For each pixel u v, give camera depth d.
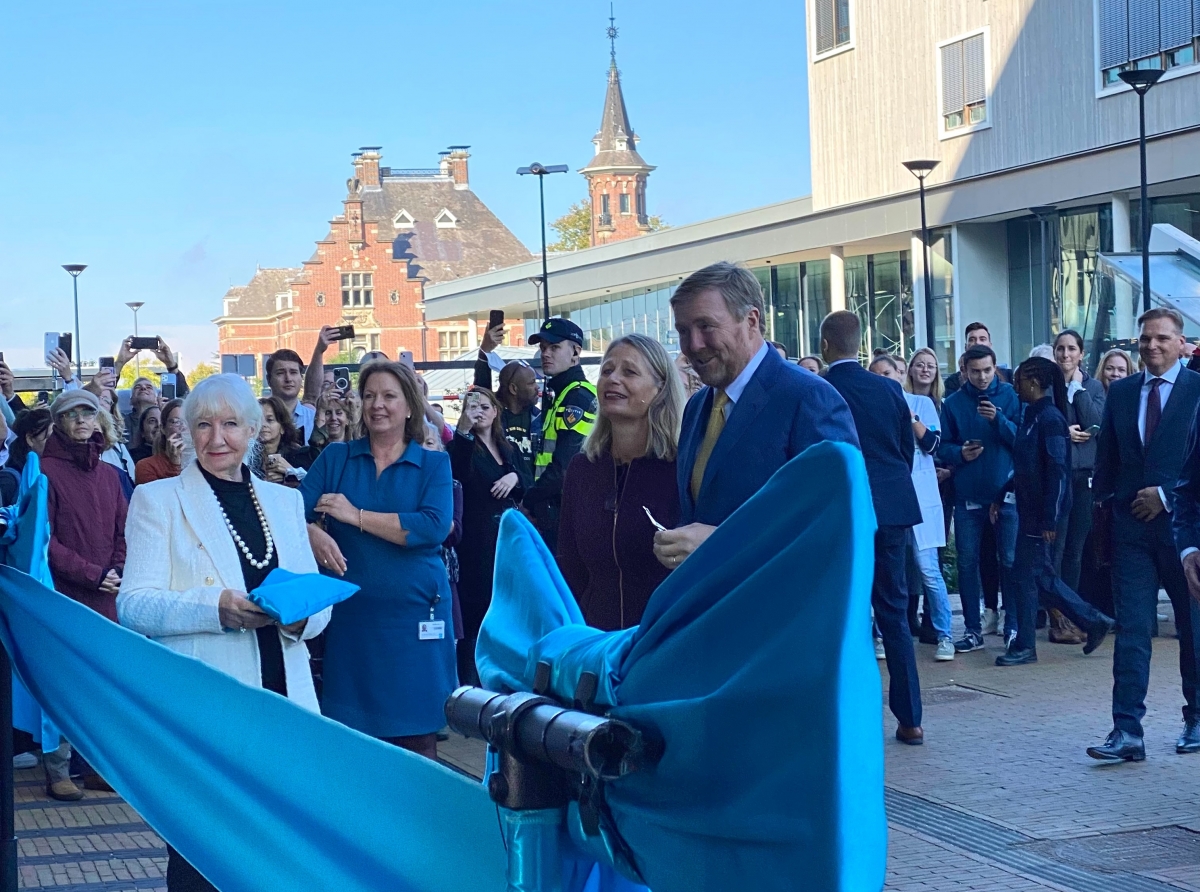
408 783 2.00
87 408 6.86
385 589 4.93
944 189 37.25
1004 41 35.03
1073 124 33.22
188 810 2.88
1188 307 20.25
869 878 1.18
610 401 3.95
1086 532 9.97
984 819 5.69
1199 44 29.88
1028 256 37.19
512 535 1.99
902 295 42.31
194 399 3.91
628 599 3.94
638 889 1.76
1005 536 9.77
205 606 3.68
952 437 9.92
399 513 4.96
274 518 3.96
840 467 1.20
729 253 45.97
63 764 6.63
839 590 1.18
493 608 1.99
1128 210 32.59
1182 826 5.51
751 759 1.26
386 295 106.00
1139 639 6.53
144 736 3.10
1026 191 34.66
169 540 3.81
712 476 3.33
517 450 7.82
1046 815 5.73
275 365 8.96
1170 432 6.29
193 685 2.83
